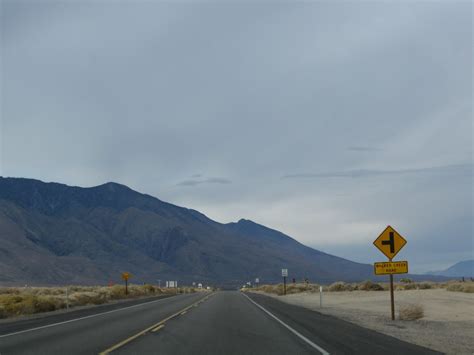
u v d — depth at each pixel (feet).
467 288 189.57
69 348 54.75
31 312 114.21
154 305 141.79
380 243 89.61
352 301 160.66
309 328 76.23
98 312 114.52
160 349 53.93
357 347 56.03
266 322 85.97
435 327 80.18
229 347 55.72
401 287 247.29
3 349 54.49
